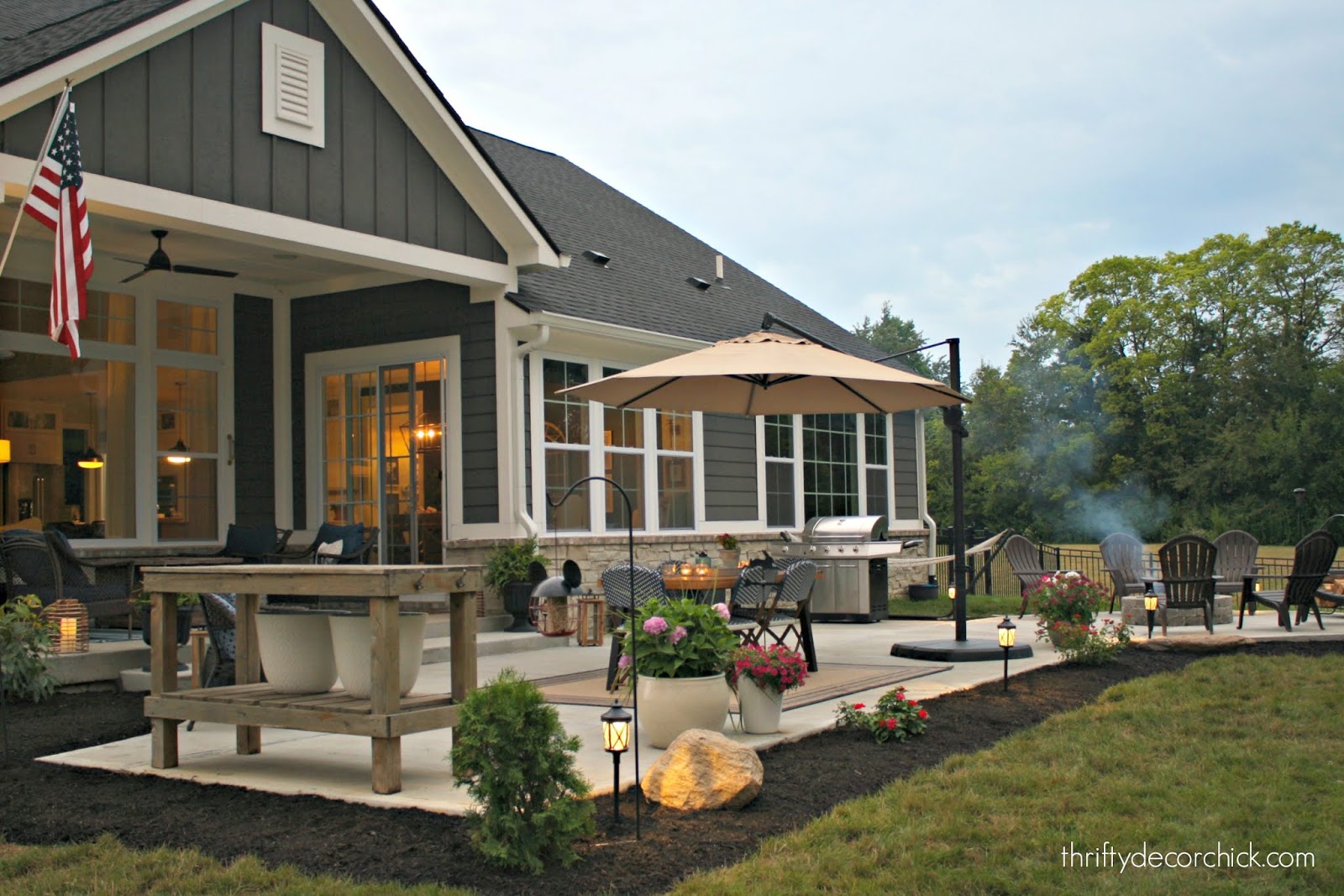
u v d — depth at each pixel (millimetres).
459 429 11055
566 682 8195
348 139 9516
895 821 4633
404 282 11477
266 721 5078
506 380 10812
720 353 8164
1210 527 34312
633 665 5492
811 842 4359
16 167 7223
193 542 11227
